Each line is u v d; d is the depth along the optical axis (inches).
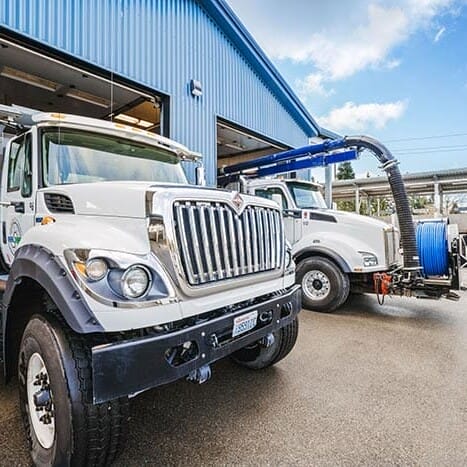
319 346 158.2
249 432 92.7
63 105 314.0
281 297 104.0
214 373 128.8
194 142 288.8
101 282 68.8
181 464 80.4
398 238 240.4
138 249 75.2
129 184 86.4
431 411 103.8
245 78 353.7
